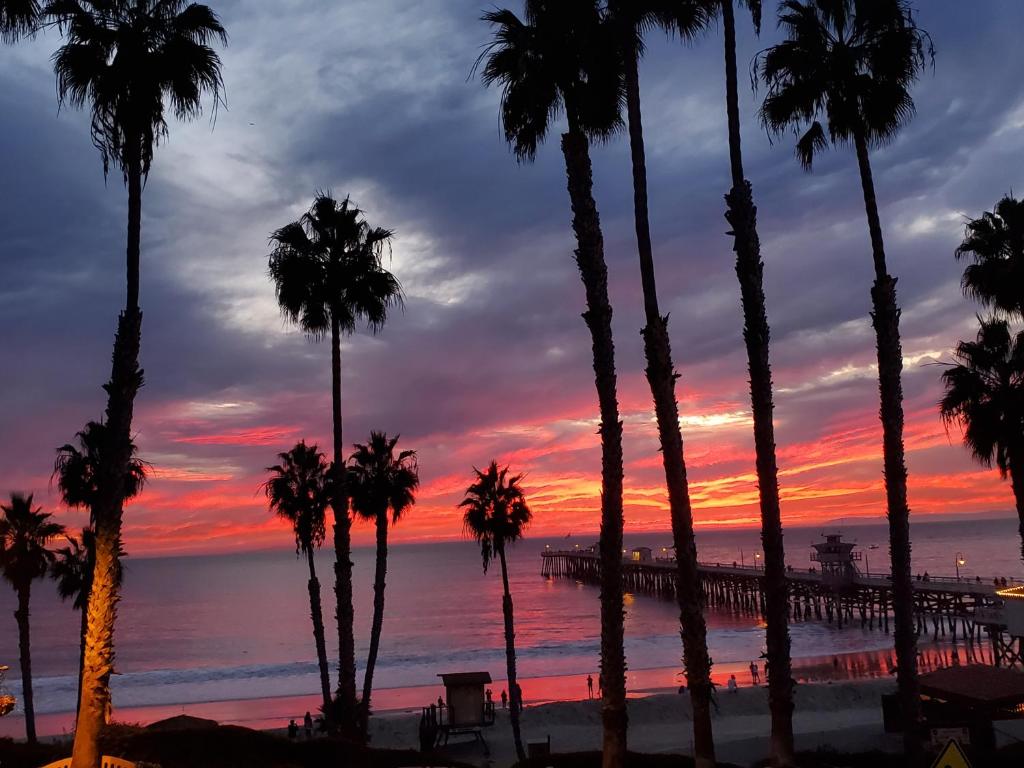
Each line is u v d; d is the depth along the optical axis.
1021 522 23.66
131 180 14.92
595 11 14.98
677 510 13.80
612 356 13.76
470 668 70.62
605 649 13.29
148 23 15.12
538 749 22.36
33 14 14.16
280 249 25.75
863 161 16.98
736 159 14.67
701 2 15.38
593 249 13.95
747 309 14.34
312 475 33.03
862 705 40.78
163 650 95.81
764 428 14.08
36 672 81.50
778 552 13.78
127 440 14.53
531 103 15.00
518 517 34.59
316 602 31.31
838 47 17.20
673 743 33.28
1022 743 21.33
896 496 15.84
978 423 24.09
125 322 14.57
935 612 69.69
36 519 36.00
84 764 13.77
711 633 85.38
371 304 25.84
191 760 18.89
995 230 24.80
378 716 46.94
